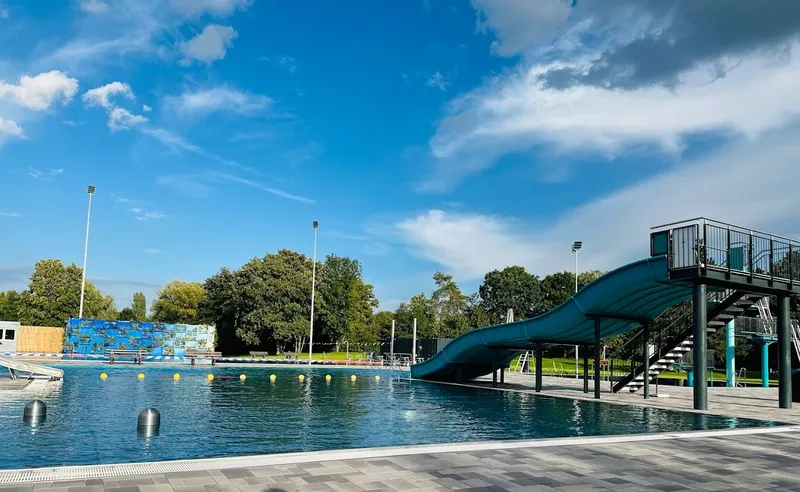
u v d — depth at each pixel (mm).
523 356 52062
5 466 9312
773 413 18094
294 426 14570
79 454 10375
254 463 8008
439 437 13148
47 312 66125
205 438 12375
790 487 7609
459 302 79125
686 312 25188
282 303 66812
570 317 24594
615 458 9273
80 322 47312
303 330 65688
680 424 15312
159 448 11086
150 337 50281
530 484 7395
